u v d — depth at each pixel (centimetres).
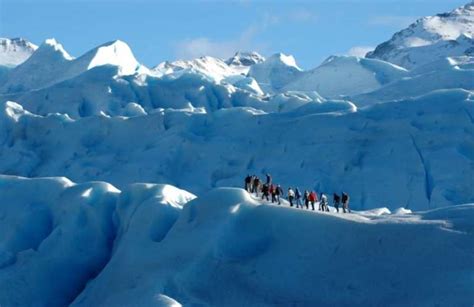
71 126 14225
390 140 11925
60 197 7594
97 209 7356
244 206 5866
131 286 5681
